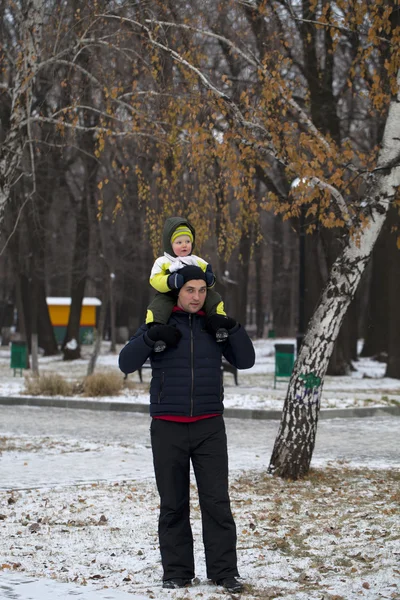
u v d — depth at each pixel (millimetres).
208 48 27812
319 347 18109
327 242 47594
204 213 22938
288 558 10953
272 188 40531
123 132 22812
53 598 8719
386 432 27453
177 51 20766
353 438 25891
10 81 27656
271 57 18734
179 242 9766
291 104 18484
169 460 9625
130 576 10148
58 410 34125
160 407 9609
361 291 71750
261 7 20125
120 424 29484
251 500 15141
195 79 19219
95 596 8812
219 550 9594
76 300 68125
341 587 9547
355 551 11281
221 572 9586
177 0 20766
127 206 58844
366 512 13914
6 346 91250
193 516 13812
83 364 63031
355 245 18062
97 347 45469
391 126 18031
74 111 22812
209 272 9680
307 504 14773
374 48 18750
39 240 54406
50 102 25719
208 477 9633
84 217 67625
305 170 17312
